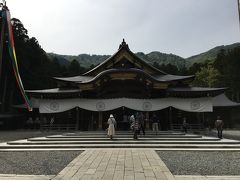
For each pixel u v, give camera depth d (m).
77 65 76.50
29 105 20.70
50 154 13.38
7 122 40.97
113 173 8.59
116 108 30.23
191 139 18.47
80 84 30.61
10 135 26.62
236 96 69.50
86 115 32.88
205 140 18.19
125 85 32.09
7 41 21.38
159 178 7.93
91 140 18.16
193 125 32.12
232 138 22.44
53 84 58.72
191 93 31.89
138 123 19.22
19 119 43.31
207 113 39.53
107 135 19.88
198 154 13.43
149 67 33.97
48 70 58.47
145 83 30.67
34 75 52.19
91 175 8.31
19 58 47.84
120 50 32.56
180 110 33.22
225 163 10.87
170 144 16.62
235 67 66.62
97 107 30.75
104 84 31.53
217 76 72.12
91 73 35.94
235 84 66.25
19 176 8.33
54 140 18.25
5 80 45.44
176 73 83.44
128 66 33.47
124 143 17.09
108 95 32.34
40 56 56.19
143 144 16.61
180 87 34.41
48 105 33.00
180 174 8.77
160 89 32.06
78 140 18.27
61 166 10.16
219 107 39.56
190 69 88.69
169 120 32.44
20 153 13.82
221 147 15.83
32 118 43.75
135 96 32.19
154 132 23.72
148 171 8.90
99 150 14.59
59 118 34.53
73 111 33.97
